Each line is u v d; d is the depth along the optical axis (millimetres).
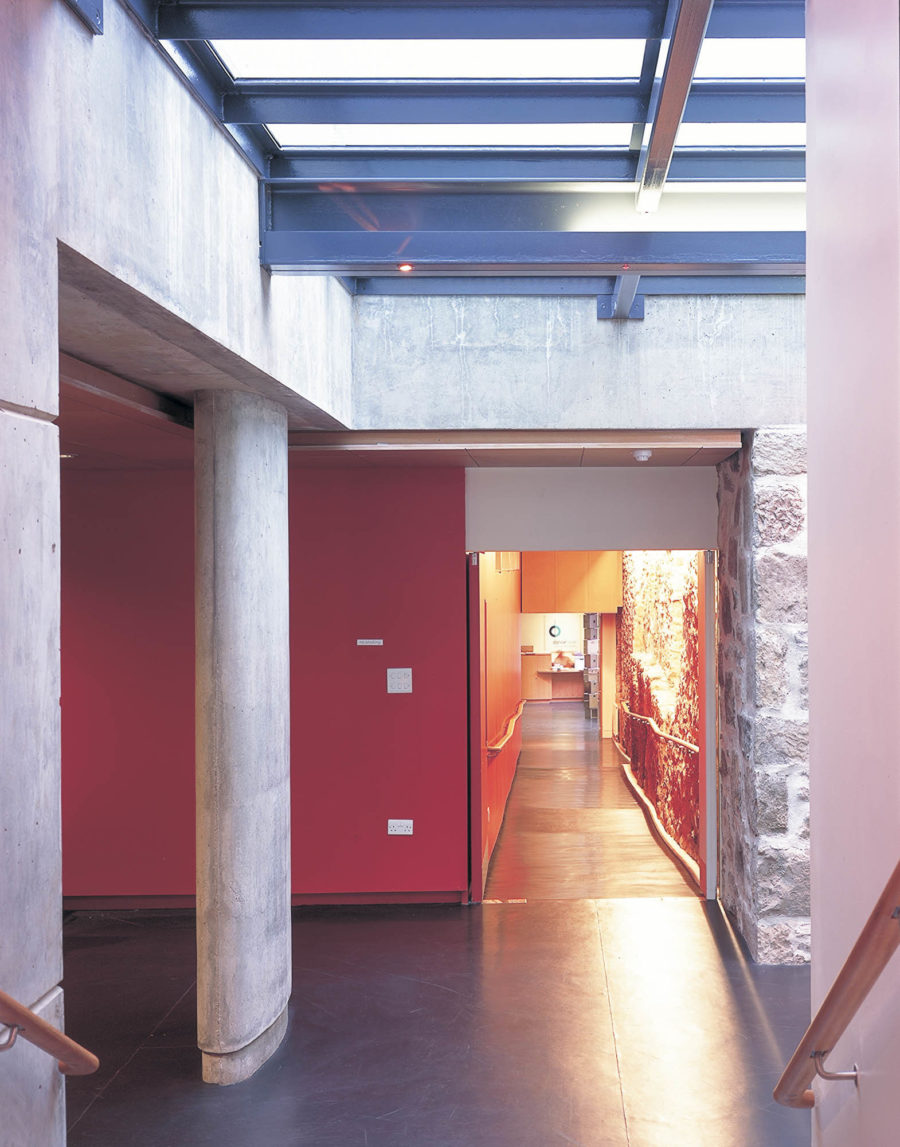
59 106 2104
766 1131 3721
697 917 6109
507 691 9695
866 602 2055
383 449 5359
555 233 3598
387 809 6480
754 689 5363
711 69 3014
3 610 1838
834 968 2311
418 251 3629
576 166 3551
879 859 1985
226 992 4145
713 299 5160
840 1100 2297
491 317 5195
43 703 1995
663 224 3760
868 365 2020
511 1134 3713
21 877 1905
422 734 6469
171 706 6410
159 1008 4922
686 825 7305
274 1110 3916
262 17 2631
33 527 1953
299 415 4805
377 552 6457
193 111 2979
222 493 4125
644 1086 4062
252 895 4211
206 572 4133
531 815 9273
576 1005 4844
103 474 6406
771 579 5273
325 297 4652
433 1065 4262
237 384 4012
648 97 3088
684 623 7488
